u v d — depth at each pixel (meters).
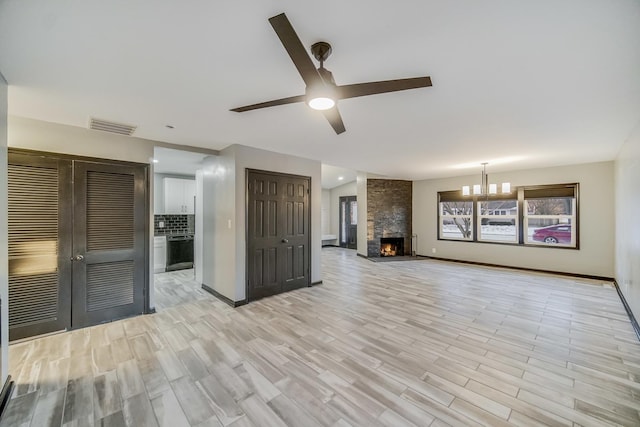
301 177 4.77
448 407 1.87
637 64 1.80
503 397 1.97
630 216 3.52
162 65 1.81
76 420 1.75
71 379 2.17
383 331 3.04
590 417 1.78
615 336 2.92
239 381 2.14
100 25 1.41
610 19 1.38
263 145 3.95
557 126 3.09
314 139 3.62
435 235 7.79
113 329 3.07
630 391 2.03
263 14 1.35
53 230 2.91
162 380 2.16
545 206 6.00
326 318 3.42
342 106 2.51
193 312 3.61
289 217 4.59
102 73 1.91
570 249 5.61
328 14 1.35
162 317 3.44
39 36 1.49
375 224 8.10
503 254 6.52
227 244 4.00
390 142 3.79
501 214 6.63
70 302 3.01
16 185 2.72
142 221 3.50
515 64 1.82
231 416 1.78
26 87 2.10
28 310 2.79
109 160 3.25
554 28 1.46
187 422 1.73
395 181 8.20
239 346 2.70
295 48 1.27
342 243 10.84
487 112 2.66
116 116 2.73
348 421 1.74
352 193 10.41
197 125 3.01
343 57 1.74
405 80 1.50
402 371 2.28
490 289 4.71
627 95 2.27
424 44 1.61
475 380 2.16
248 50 1.66
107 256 3.24
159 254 5.92
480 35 1.52
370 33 1.50
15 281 2.72
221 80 2.03
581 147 4.07
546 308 3.76
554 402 1.92
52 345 2.69
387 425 1.71
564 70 1.89
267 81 2.04
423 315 3.52
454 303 3.98
